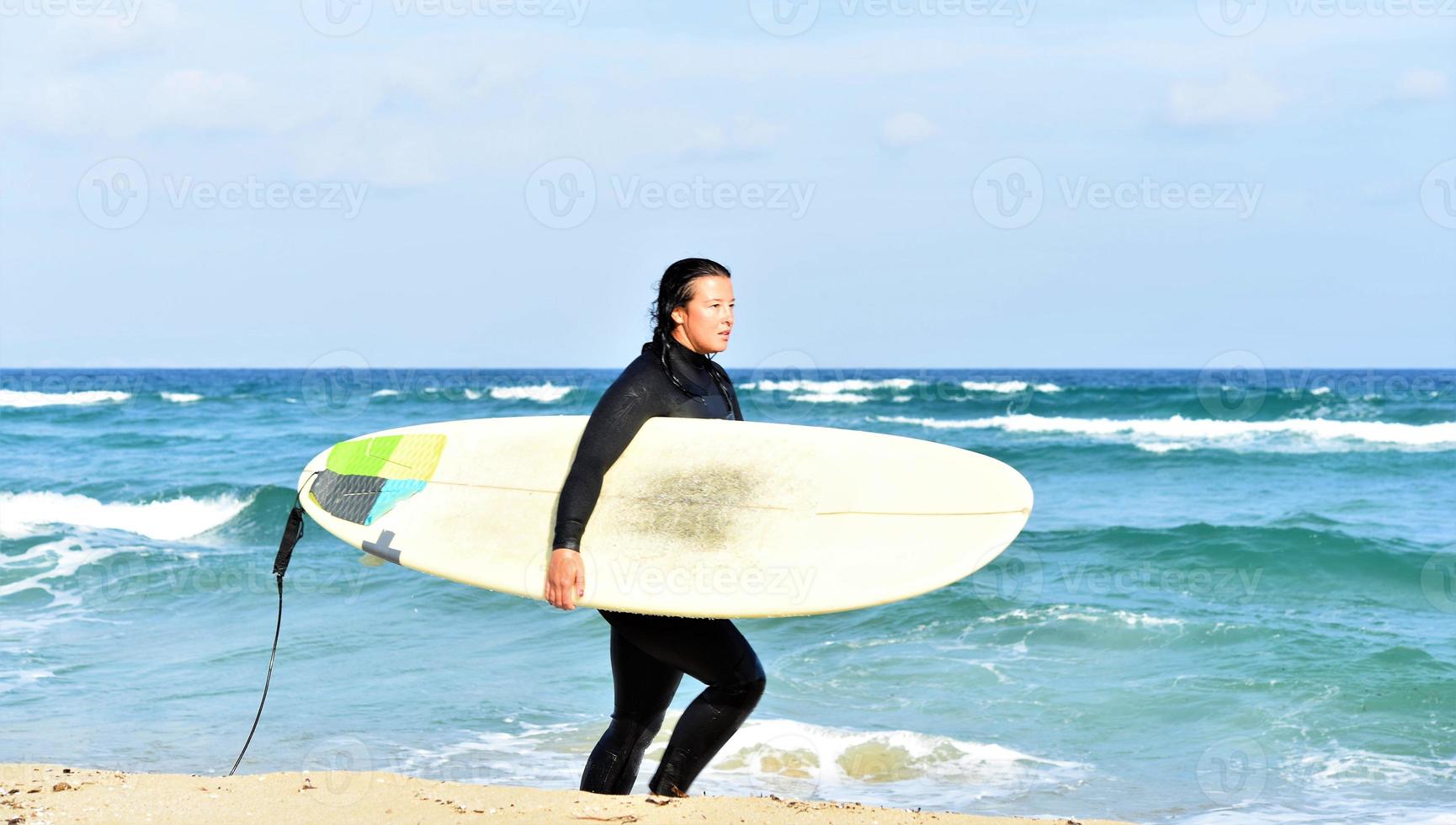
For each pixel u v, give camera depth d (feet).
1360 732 55.21
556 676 65.26
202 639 75.10
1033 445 214.48
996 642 73.26
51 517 135.33
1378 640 71.87
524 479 30.14
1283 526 111.55
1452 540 113.60
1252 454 193.26
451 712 57.67
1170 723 57.26
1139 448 204.13
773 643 74.23
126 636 76.07
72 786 30.40
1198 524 112.06
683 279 28.45
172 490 145.28
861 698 61.82
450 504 30.14
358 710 58.13
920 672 66.74
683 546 27.55
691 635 27.71
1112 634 74.43
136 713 57.16
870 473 28.99
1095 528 116.26
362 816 27.53
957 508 28.25
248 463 203.51
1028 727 56.85
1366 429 221.46
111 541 119.55
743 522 27.91
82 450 231.91
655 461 28.53
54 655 70.44
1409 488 156.15
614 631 29.45
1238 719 57.77
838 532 27.81
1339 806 45.60
